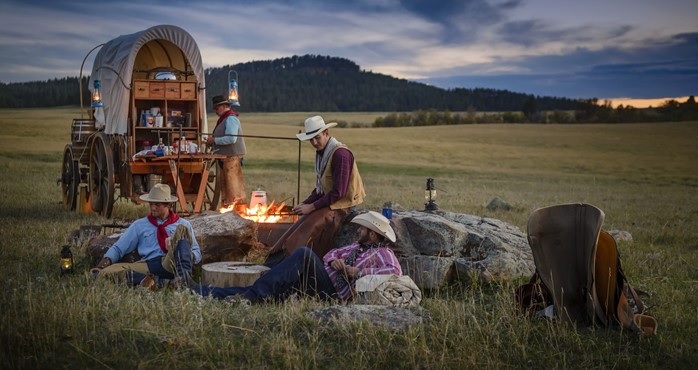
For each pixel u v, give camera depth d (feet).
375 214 23.06
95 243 27.27
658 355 18.43
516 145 205.16
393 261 22.71
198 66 42.98
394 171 133.90
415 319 19.75
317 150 27.37
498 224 30.25
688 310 22.97
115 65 41.86
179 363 16.85
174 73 44.29
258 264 25.71
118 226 31.73
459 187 92.38
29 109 319.27
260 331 18.99
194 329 18.80
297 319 19.62
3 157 116.57
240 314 20.34
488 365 17.24
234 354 17.46
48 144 145.28
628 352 18.58
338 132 231.09
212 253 27.63
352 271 22.45
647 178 138.41
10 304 19.54
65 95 347.77
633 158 180.86
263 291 22.38
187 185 45.03
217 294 22.62
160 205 25.12
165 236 25.08
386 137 216.33
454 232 26.78
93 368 16.43
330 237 26.53
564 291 20.04
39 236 33.76
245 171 108.06
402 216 27.73
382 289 21.65
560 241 20.01
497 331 19.42
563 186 105.60
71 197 48.37
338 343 18.42
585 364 17.71
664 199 83.05
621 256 31.86
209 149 43.21
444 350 17.81
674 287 26.63
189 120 43.70
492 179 120.88
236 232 27.86
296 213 26.99
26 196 57.26
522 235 29.55
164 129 42.55
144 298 21.39
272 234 31.07
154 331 18.37
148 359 17.01
